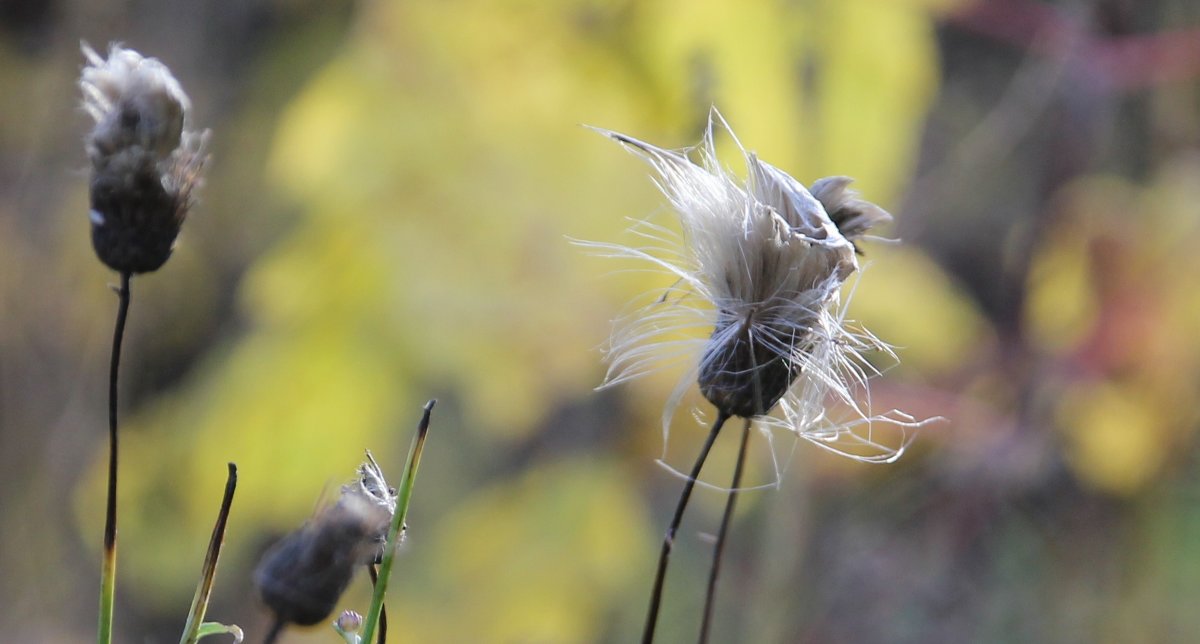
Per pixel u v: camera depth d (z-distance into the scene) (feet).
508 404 2.94
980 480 3.30
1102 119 3.25
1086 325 3.12
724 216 1.65
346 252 2.83
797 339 1.65
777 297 1.64
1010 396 3.26
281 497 2.96
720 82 2.68
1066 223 3.17
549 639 3.28
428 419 1.59
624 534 3.36
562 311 2.80
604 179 2.79
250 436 2.94
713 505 3.33
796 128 2.75
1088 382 3.11
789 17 2.74
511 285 2.81
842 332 1.67
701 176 1.67
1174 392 3.04
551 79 2.79
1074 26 3.18
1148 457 3.12
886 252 3.20
